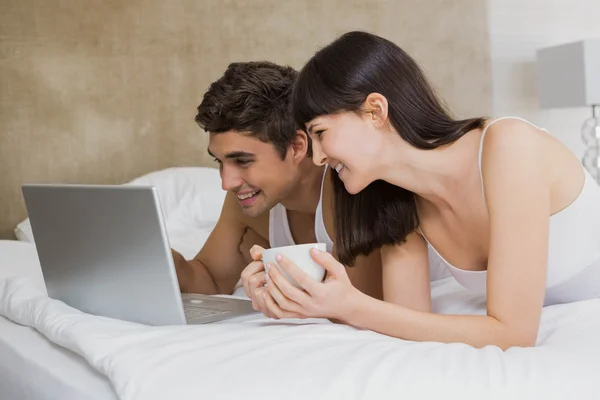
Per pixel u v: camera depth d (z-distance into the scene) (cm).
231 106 139
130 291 126
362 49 112
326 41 321
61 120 287
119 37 292
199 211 268
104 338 109
